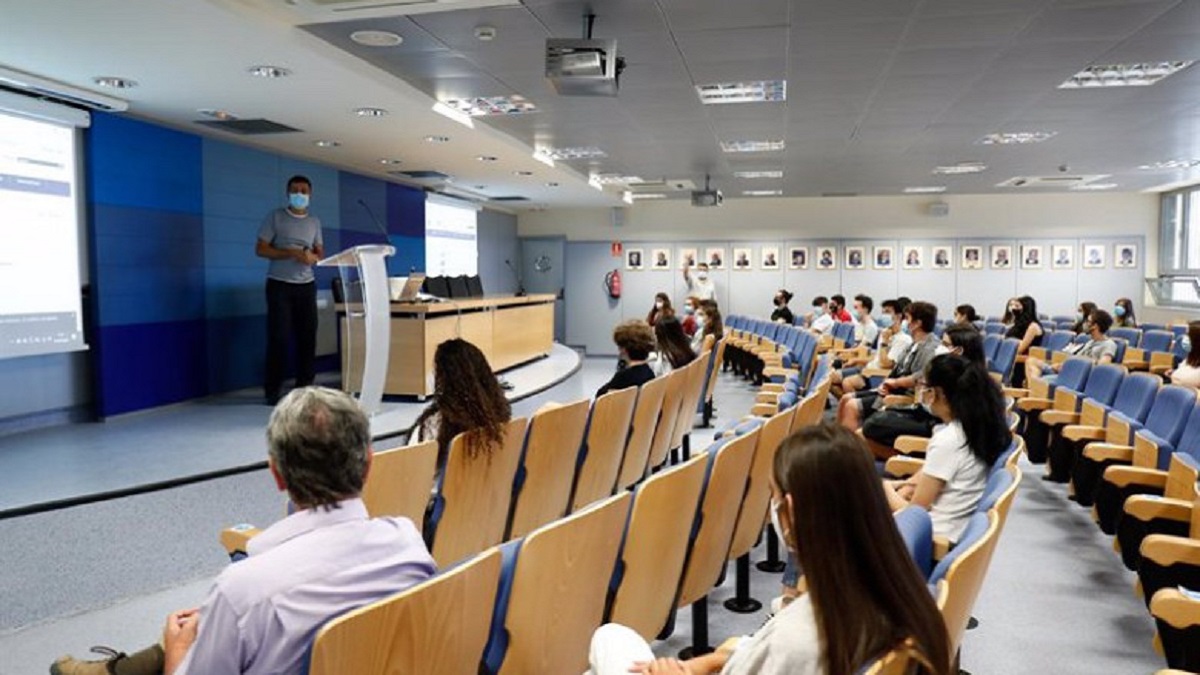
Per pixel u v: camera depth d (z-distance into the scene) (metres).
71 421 6.25
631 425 4.14
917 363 6.04
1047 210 14.27
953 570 1.40
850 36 5.18
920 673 1.32
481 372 2.93
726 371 12.35
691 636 3.04
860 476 1.30
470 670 1.59
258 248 6.77
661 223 15.54
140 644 3.05
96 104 6.09
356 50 5.41
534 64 5.78
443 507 2.82
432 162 9.60
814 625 1.30
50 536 3.65
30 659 2.92
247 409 6.88
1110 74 6.26
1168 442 3.65
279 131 7.55
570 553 1.79
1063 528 4.43
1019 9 4.68
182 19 4.38
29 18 4.33
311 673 1.22
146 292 6.85
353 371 7.01
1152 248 14.00
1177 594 1.98
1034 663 2.89
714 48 5.44
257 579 1.36
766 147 9.40
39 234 5.84
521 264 16.12
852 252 14.94
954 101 6.98
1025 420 5.39
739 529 3.01
